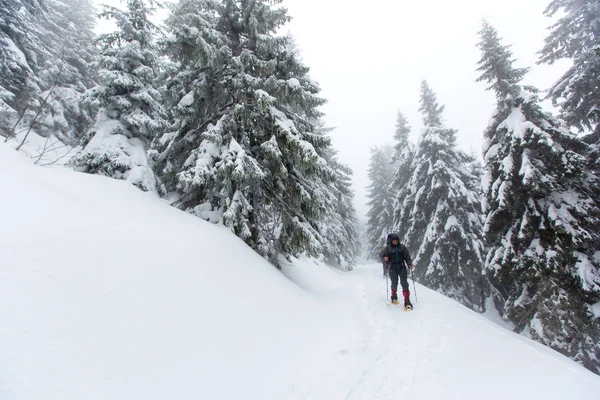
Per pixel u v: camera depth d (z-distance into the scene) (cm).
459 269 1496
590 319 833
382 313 575
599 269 856
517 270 970
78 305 231
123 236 350
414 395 288
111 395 188
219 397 236
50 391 167
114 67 971
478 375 321
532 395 281
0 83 1202
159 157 834
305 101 808
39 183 362
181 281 345
